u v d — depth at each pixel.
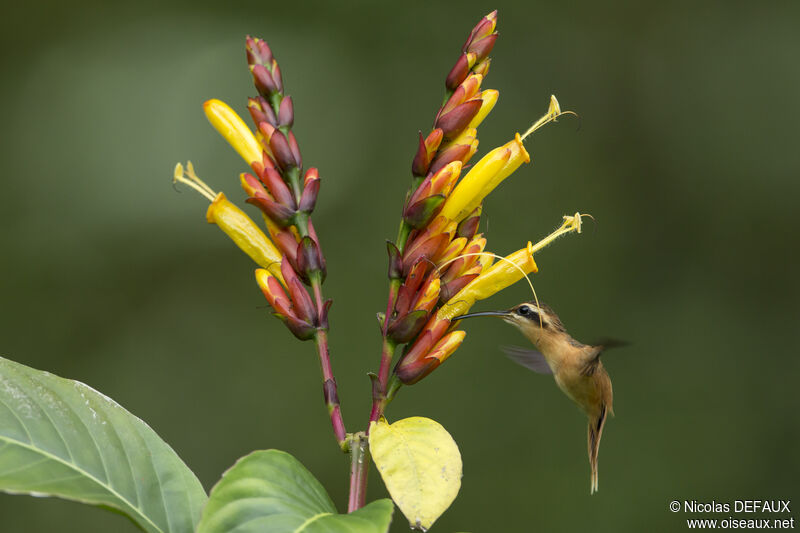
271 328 12.61
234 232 3.78
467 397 11.57
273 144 3.63
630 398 12.12
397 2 15.02
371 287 12.69
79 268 12.87
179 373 12.24
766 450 11.66
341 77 14.54
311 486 3.02
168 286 12.95
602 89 14.39
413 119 14.39
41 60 14.26
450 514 10.98
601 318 12.77
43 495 2.87
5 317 12.39
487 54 3.72
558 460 11.31
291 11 14.91
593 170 13.80
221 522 2.74
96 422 3.28
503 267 3.78
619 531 11.02
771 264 13.25
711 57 14.43
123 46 14.52
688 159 13.91
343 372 11.92
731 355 12.54
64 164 13.56
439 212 3.62
